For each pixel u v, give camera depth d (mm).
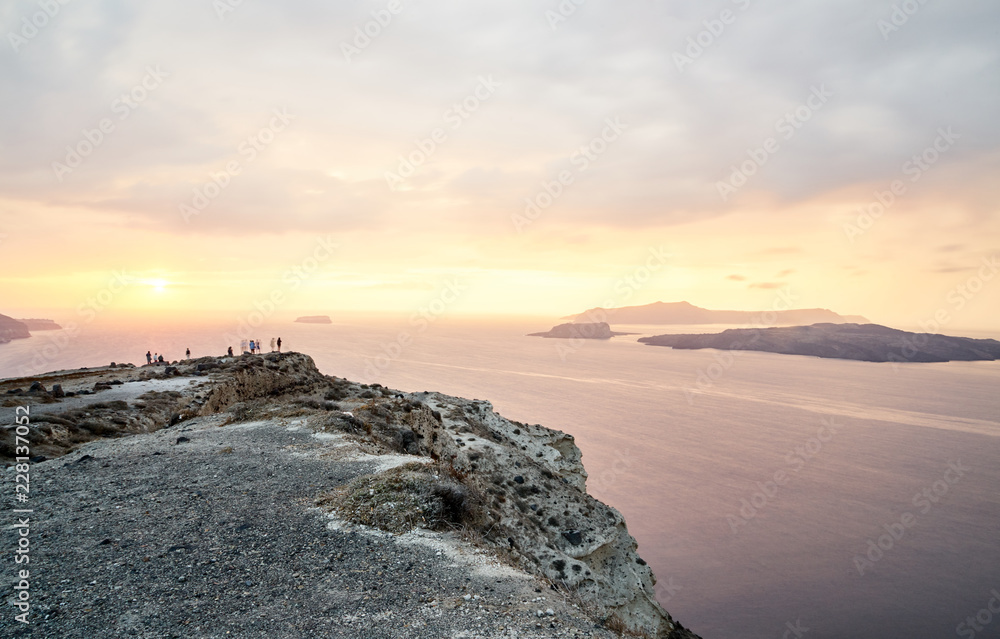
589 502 35031
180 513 12000
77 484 14125
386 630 7684
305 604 8320
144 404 31188
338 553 10336
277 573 9344
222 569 9352
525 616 8578
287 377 46344
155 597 8227
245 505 12672
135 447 18891
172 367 43938
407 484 13461
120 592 8320
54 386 32094
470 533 12469
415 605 8547
